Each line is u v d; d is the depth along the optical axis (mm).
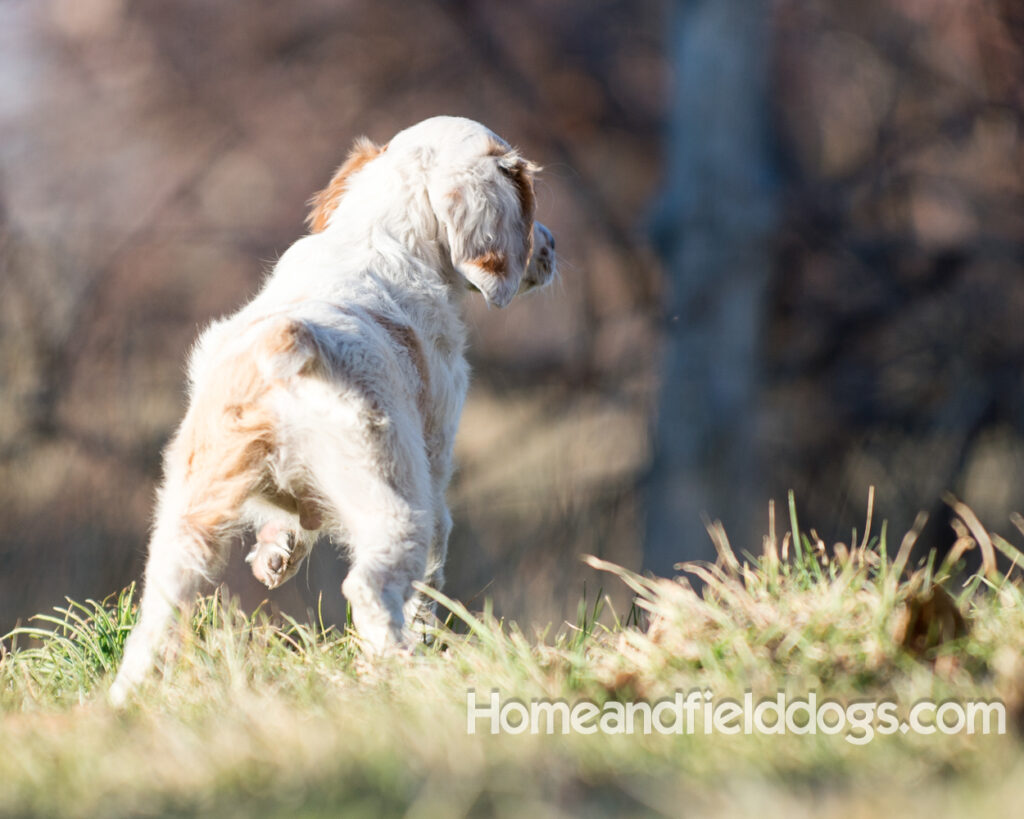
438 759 3111
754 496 14422
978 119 15727
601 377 16422
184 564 4617
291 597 14969
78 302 16141
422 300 5406
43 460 15711
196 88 17297
